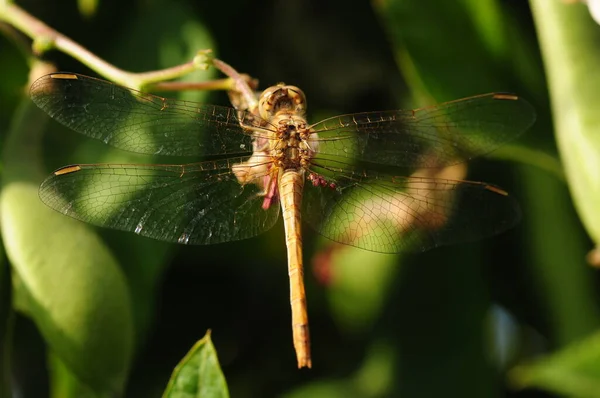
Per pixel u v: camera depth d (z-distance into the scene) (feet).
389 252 1.76
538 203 1.80
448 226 1.76
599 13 1.73
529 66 1.79
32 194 1.74
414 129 1.77
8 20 1.75
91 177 1.73
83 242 1.74
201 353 1.64
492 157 1.79
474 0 1.78
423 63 1.78
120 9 1.79
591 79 1.73
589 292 1.79
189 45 1.77
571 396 1.73
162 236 1.73
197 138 1.74
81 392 1.75
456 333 1.82
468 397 1.80
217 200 1.74
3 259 1.74
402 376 1.81
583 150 1.72
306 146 1.76
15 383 1.81
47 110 1.73
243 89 1.74
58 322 1.73
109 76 1.74
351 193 1.77
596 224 1.72
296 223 1.75
